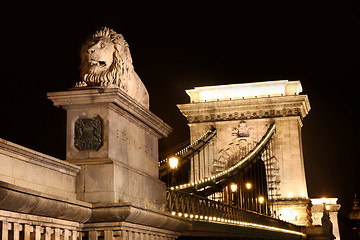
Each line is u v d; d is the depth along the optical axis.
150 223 21.36
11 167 15.63
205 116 95.62
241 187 69.69
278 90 96.62
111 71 20.19
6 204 14.30
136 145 22.30
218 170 93.38
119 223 18.88
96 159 19.44
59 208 16.61
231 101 94.50
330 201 103.81
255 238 51.53
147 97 23.77
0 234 14.41
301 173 92.12
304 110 97.69
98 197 19.12
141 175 22.09
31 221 15.72
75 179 19.28
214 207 35.94
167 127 25.52
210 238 39.56
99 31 20.73
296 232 72.69
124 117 20.97
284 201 91.25
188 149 86.56
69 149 19.67
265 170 92.81
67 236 17.73
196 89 99.06
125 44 21.14
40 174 17.06
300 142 95.75
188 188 46.03
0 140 15.01
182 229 26.81
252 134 93.88
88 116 19.73
